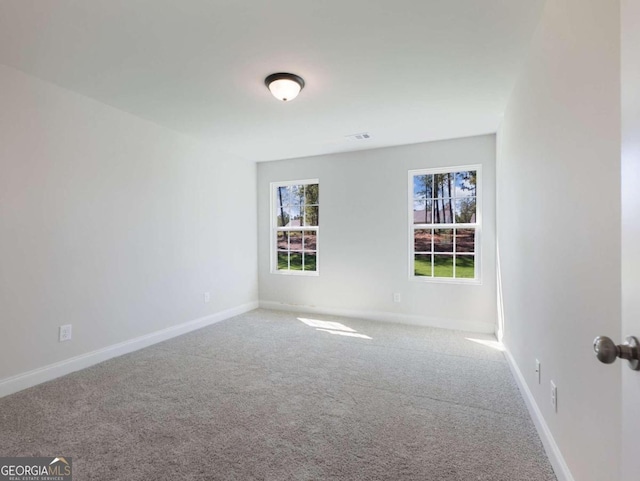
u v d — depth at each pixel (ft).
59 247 8.66
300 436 6.10
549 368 5.58
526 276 7.27
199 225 13.44
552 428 5.39
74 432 6.17
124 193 10.39
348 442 5.92
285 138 13.09
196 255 13.29
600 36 3.73
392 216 14.33
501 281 11.16
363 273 14.89
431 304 13.70
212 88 8.73
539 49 6.12
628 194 2.24
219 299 14.53
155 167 11.46
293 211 16.69
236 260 15.61
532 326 6.74
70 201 8.91
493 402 7.35
